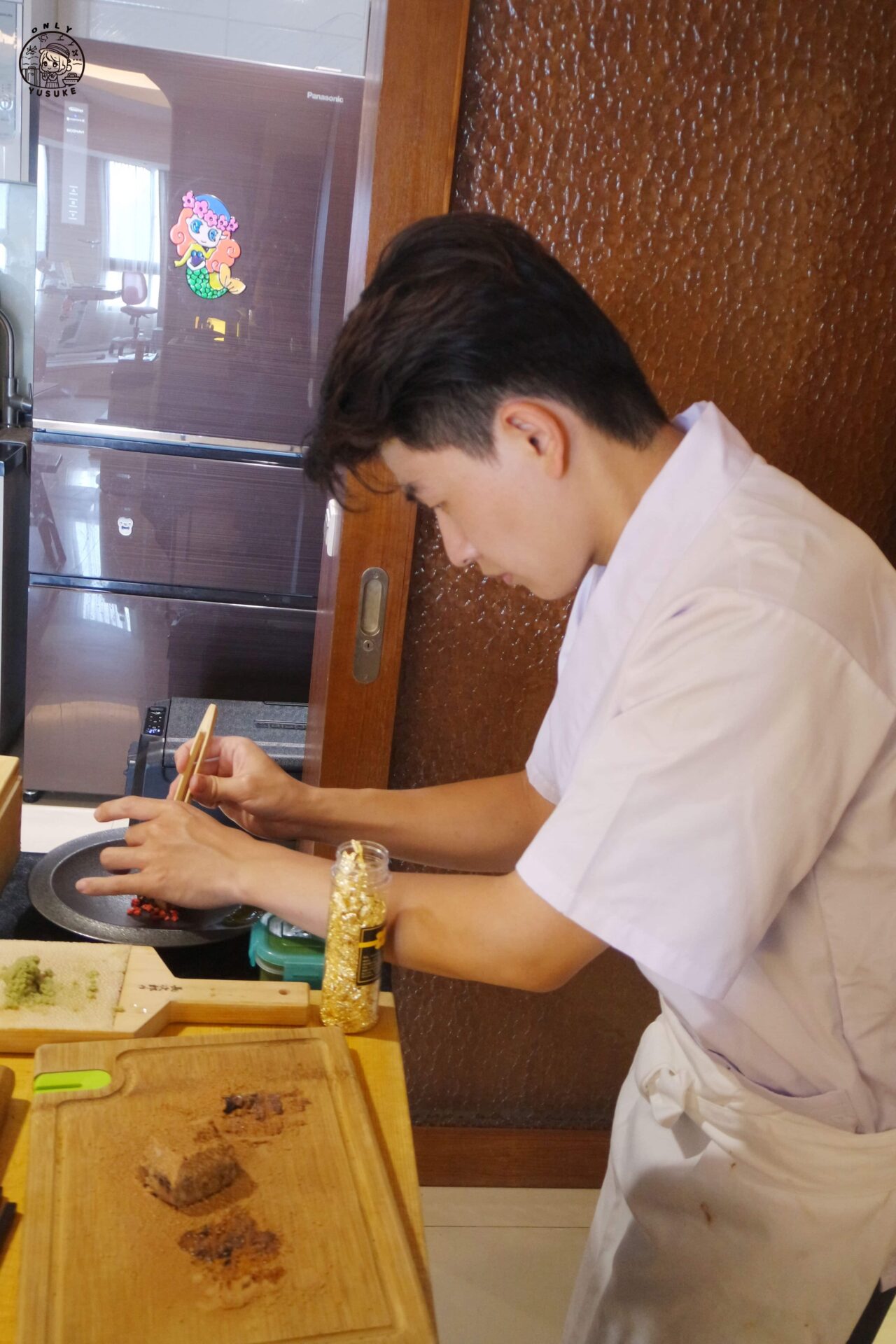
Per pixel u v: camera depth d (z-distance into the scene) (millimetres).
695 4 1519
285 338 2902
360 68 2881
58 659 3117
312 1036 976
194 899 1029
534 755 1242
